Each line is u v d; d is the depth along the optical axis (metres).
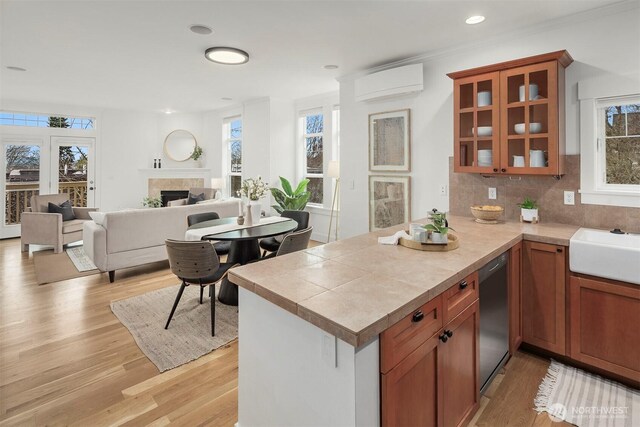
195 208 4.75
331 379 1.19
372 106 4.12
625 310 2.01
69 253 5.32
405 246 2.13
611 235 2.43
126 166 7.58
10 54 3.73
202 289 3.38
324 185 5.82
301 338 1.33
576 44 2.70
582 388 2.09
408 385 1.30
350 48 3.46
